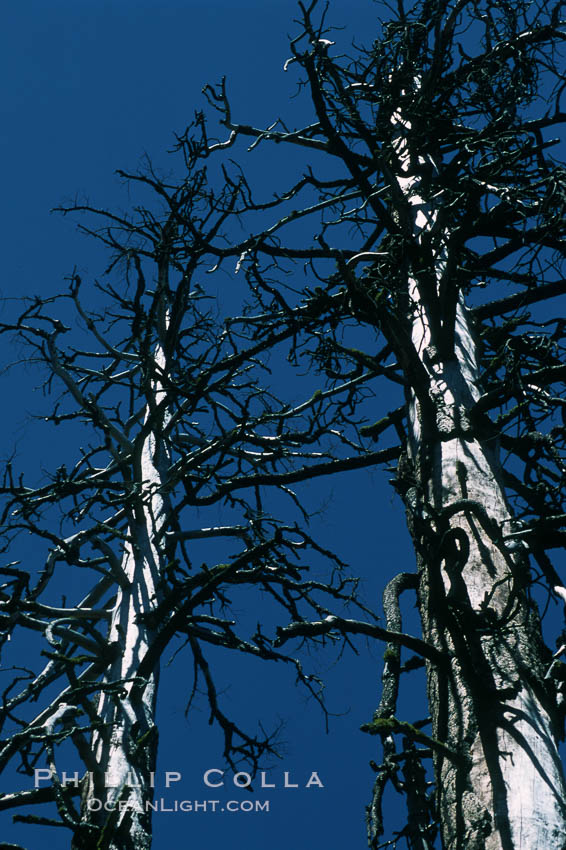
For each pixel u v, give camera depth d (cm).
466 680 671
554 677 678
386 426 1051
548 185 902
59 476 978
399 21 1026
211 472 1005
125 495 991
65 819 663
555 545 743
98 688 759
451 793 643
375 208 944
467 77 1006
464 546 656
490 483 818
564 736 668
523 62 1015
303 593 948
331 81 988
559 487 755
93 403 1035
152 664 834
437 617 730
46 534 922
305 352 966
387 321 872
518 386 841
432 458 846
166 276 1040
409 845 687
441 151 1072
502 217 966
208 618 920
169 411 1192
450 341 920
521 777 630
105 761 802
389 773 690
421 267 928
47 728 689
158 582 959
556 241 910
